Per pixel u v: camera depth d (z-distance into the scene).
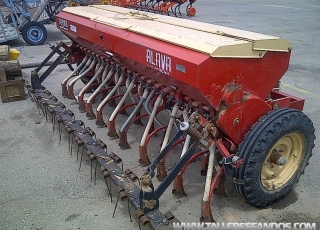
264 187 2.85
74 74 5.39
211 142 2.66
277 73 2.92
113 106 5.02
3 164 3.66
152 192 2.52
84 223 2.83
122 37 3.56
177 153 3.83
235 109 2.62
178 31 3.30
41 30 9.28
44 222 2.84
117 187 2.77
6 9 9.46
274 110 2.79
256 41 2.66
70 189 3.26
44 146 4.04
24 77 6.57
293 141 2.97
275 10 16.20
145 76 3.80
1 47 5.78
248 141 2.63
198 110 3.09
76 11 5.02
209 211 2.70
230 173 2.68
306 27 11.70
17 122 4.66
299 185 3.29
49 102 4.52
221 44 2.59
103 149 3.42
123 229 2.76
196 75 2.54
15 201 3.10
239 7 17.45
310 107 5.08
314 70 6.97
